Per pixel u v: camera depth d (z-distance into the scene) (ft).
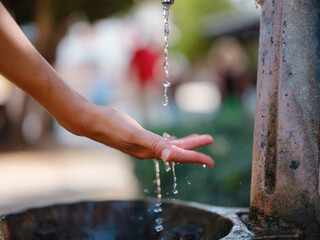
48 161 18.26
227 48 29.12
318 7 3.03
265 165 3.13
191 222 3.96
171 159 3.24
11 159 18.86
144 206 4.28
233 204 7.72
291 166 3.00
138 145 3.28
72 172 15.92
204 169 8.31
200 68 46.29
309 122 2.99
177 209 4.14
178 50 41.93
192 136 3.92
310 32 3.01
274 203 3.06
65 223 4.05
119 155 19.52
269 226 3.09
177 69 44.42
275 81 3.09
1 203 11.37
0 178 15.05
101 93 38.93
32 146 22.27
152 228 4.20
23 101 22.93
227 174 7.79
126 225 4.23
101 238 4.13
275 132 3.09
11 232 3.49
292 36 3.02
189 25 40.83
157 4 24.88
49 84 2.88
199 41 39.22
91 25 23.15
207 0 43.50
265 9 3.20
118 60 40.27
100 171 15.93
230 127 9.67
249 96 27.12
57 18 21.76
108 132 3.21
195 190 8.35
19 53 2.72
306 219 2.97
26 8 21.72
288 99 3.02
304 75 3.00
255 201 3.23
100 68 40.42
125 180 14.02
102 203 4.28
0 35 2.62
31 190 13.12
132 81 29.37
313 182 2.97
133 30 27.91
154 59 27.99
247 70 28.58
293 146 3.00
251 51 29.73
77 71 44.21
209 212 3.79
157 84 31.53
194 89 53.88
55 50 22.22
